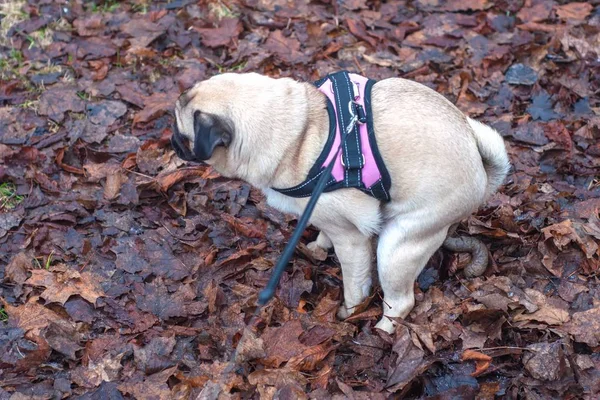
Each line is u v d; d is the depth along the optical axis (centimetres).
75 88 206
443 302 164
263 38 219
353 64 213
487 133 157
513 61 214
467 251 169
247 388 151
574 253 169
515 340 158
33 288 166
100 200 182
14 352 156
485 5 229
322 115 154
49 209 179
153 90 207
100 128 197
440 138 151
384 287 160
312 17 226
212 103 152
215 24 223
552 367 152
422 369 152
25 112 199
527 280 168
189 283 167
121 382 152
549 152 189
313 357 155
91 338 160
